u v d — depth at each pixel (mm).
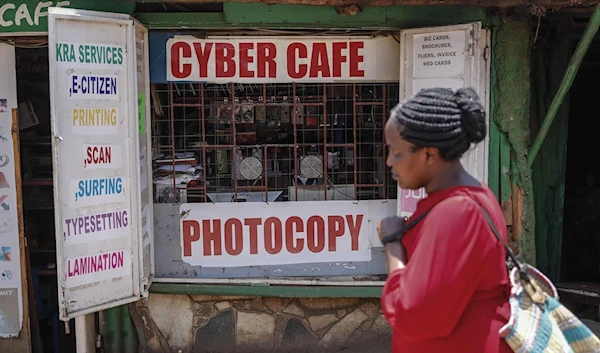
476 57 3715
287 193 4273
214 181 4262
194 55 4117
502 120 3980
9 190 4027
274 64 4148
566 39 4422
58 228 3389
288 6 3852
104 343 4219
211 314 4266
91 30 3467
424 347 1770
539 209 4594
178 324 4258
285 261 4238
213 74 4141
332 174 4270
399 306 1646
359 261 4262
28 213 4645
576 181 5617
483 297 1726
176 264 4223
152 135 4203
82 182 3486
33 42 3959
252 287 4121
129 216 3713
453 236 1630
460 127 1739
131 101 3650
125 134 3658
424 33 3861
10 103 3982
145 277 3920
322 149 4250
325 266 4246
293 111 4223
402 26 3941
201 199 4246
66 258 3438
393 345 1934
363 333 4285
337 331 4285
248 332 4270
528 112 4047
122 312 4215
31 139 4543
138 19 3904
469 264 1623
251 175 4250
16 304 4105
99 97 3529
